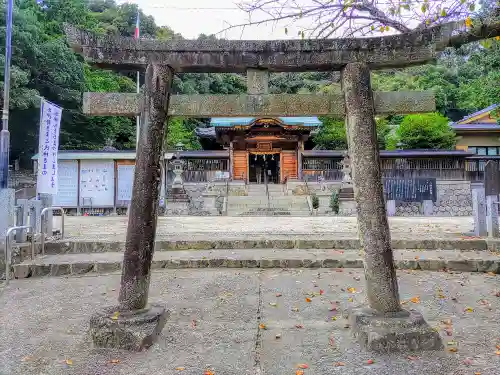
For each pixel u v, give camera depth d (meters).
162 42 3.72
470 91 35.31
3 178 9.11
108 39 3.69
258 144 30.78
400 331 3.21
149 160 3.63
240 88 44.94
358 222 3.63
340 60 3.78
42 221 6.77
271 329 3.80
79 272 5.97
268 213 21.03
